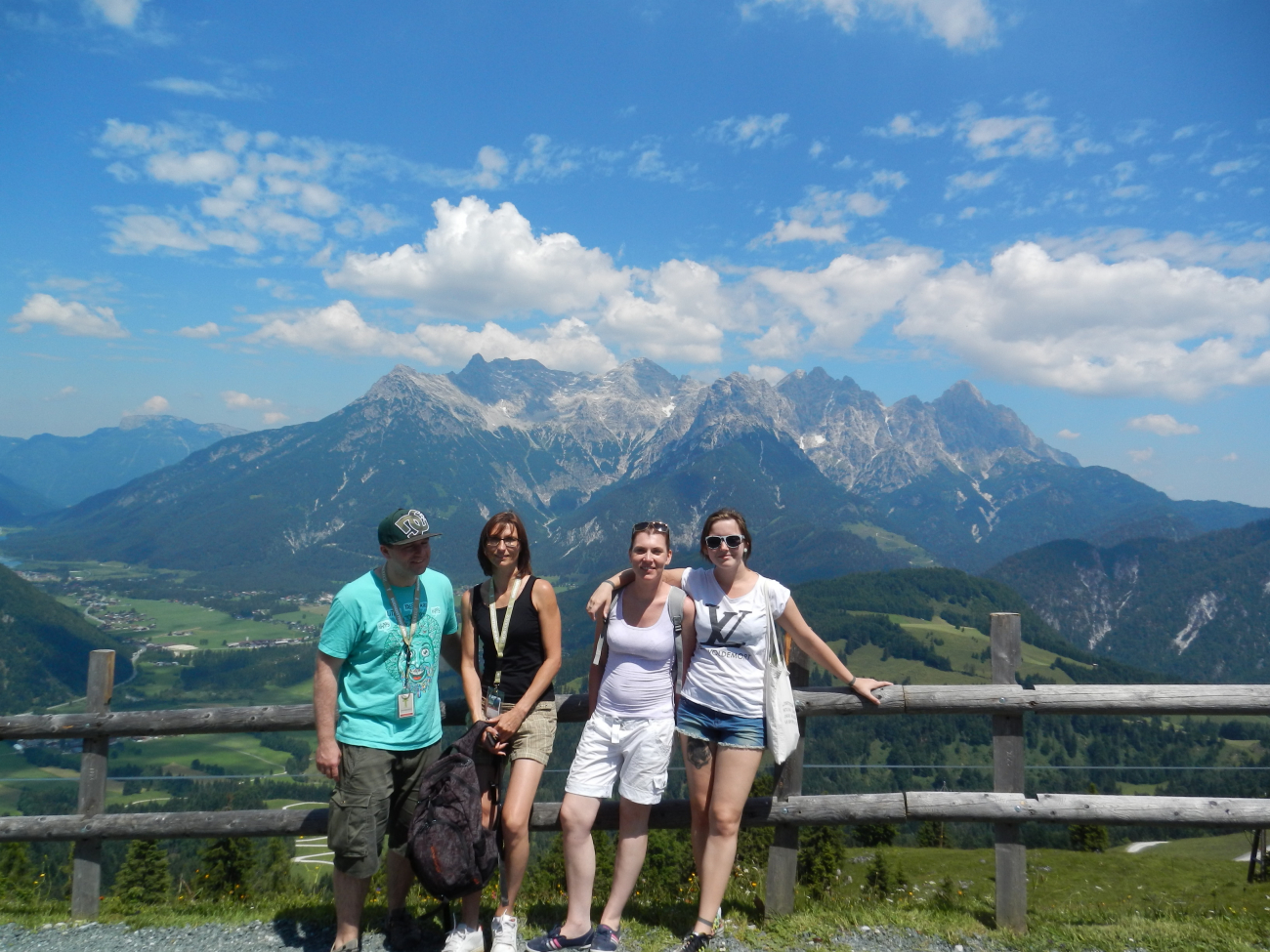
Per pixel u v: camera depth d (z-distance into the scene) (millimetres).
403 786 3879
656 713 3812
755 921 4152
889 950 3852
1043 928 4000
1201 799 3977
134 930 4094
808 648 4051
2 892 4637
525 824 3703
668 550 3777
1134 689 4008
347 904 3758
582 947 3766
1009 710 4082
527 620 3812
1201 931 3926
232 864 11031
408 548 3752
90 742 4383
